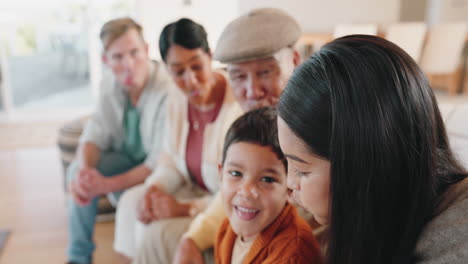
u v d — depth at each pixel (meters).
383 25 4.51
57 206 2.15
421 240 0.46
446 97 3.81
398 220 0.44
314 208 0.48
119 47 1.32
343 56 0.41
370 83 0.40
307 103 0.42
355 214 0.43
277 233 0.70
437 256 0.45
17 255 1.69
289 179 0.50
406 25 3.74
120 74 1.37
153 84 1.41
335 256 0.47
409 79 0.41
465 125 0.79
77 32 4.93
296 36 0.80
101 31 1.33
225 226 0.81
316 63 0.42
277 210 0.69
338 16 4.38
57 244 1.77
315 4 4.25
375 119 0.40
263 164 0.66
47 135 3.52
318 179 0.45
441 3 4.69
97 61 4.25
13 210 2.10
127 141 1.51
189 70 1.00
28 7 4.49
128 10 4.19
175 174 1.22
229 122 1.03
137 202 1.22
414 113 0.41
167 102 1.21
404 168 0.42
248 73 0.79
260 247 0.69
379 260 0.45
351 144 0.41
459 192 0.46
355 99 0.40
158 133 1.40
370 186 0.42
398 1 4.58
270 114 0.71
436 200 0.47
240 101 0.84
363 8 4.49
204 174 1.13
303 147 0.44
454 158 0.49
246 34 0.76
